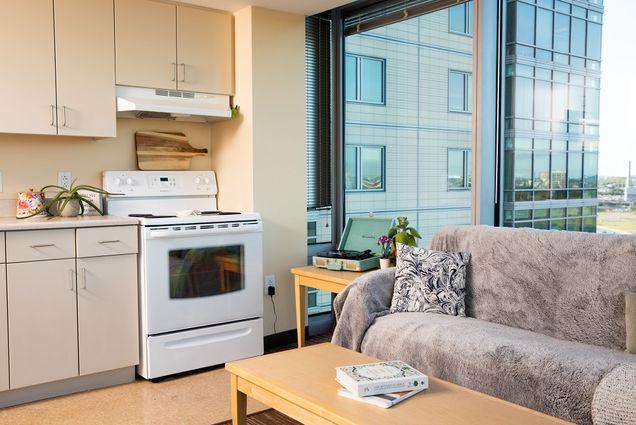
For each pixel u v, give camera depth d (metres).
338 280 3.42
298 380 2.03
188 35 3.84
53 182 3.63
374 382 1.86
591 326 2.56
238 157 4.04
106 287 3.25
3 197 3.46
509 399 2.31
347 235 4.05
